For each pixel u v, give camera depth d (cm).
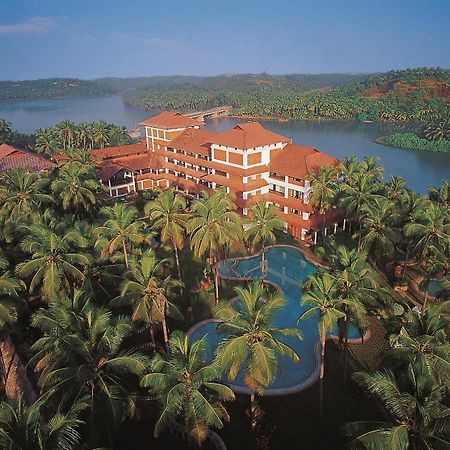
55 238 3794
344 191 6406
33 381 3788
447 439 2134
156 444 3222
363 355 4156
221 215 4688
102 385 2673
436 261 4388
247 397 3625
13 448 1950
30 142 14738
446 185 5897
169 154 9250
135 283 3544
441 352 2709
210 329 4575
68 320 2988
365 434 2233
